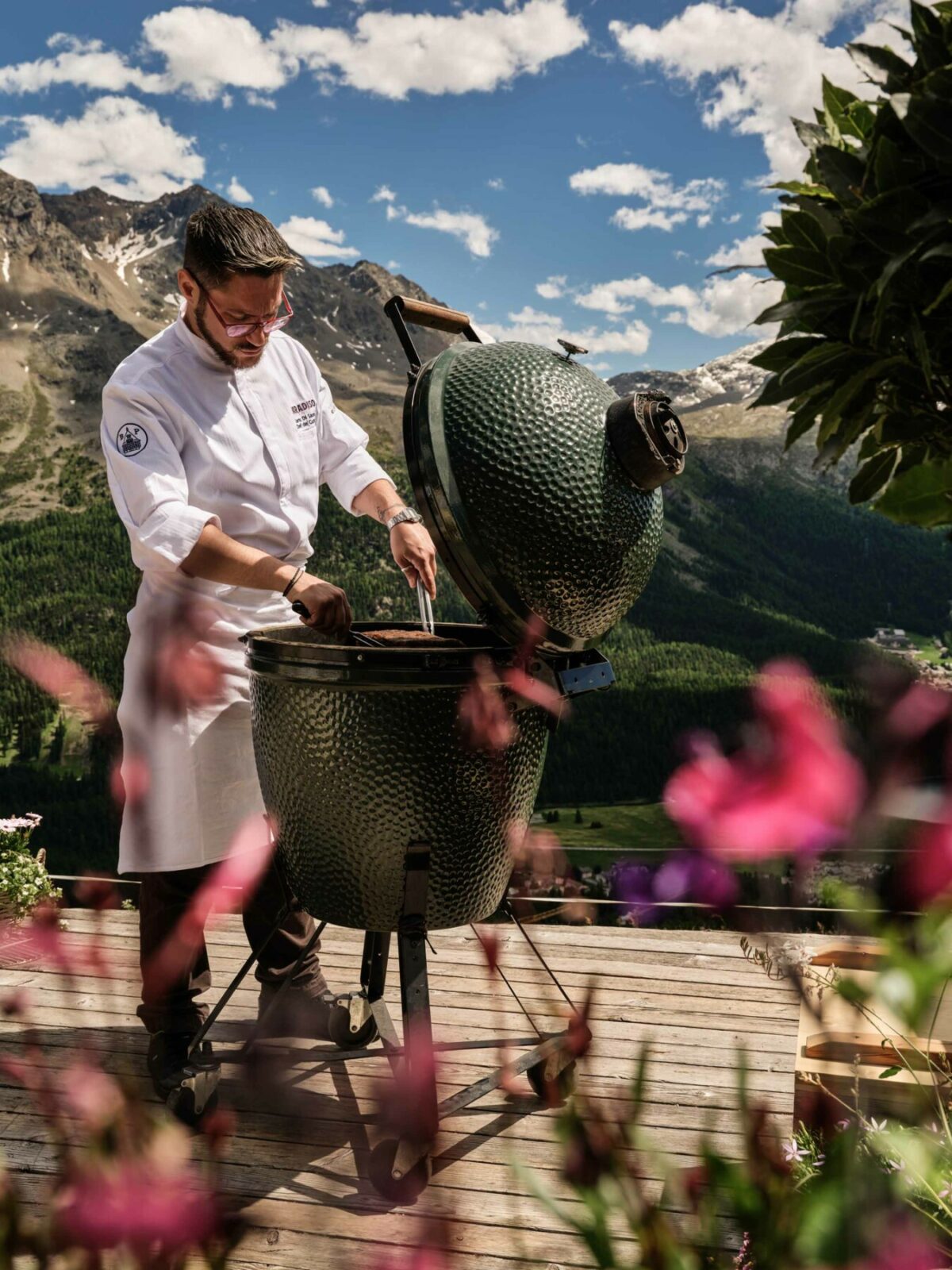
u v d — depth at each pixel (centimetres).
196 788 186
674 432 165
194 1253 32
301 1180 163
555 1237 146
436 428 158
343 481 210
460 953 271
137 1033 204
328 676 157
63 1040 193
